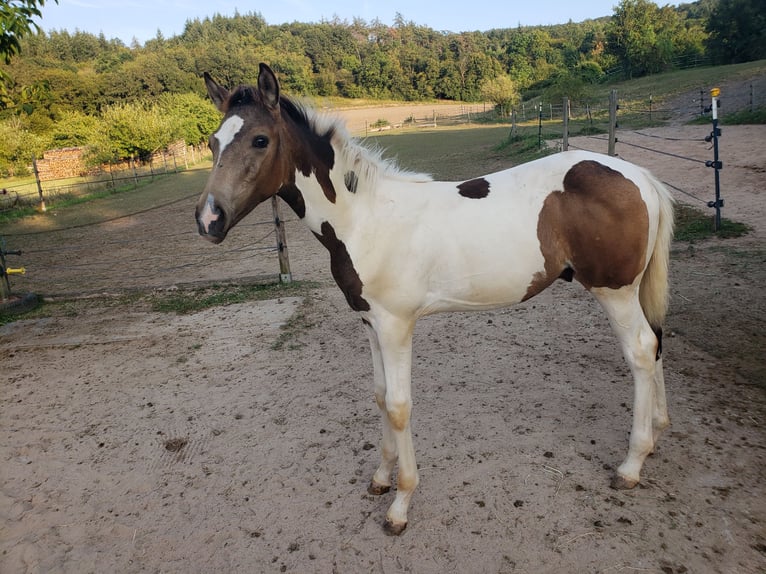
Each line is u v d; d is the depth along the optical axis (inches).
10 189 883.4
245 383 161.2
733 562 81.8
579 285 214.7
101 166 1125.7
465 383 147.1
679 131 613.9
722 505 93.3
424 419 130.5
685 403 124.6
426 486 106.2
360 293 90.7
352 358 172.1
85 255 394.6
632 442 98.4
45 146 1275.8
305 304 227.5
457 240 89.4
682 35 1633.9
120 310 243.6
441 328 187.6
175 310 236.2
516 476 106.4
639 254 90.1
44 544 100.3
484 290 92.5
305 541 95.7
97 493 114.8
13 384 173.6
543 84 1889.8
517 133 834.2
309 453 122.3
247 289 256.1
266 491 110.4
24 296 258.7
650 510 93.9
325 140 88.2
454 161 717.9
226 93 87.7
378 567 88.4
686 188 343.9
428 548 91.0
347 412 138.8
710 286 190.2
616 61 1721.2
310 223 91.3
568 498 99.1
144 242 431.2
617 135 650.8
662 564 82.7
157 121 1163.9
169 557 94.9
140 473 121.0
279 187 86.2
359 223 89.4
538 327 179.8
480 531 93.4
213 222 77.6
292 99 89.3
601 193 88.6
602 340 165.0
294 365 170.6
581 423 122.6
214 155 81.8
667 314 173.6
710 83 961.5
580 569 83.5
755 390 127.2
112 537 101.2
